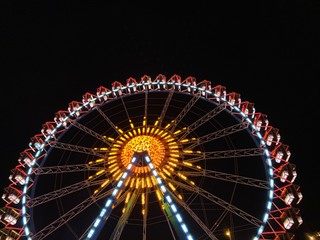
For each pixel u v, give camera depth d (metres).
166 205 21.64
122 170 24.17
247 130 25.33
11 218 21.83
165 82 29.91
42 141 26.73
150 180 23.45
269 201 21.03
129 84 30.53
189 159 24.56
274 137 23.91
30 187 23.92
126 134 26.11
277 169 22.58
